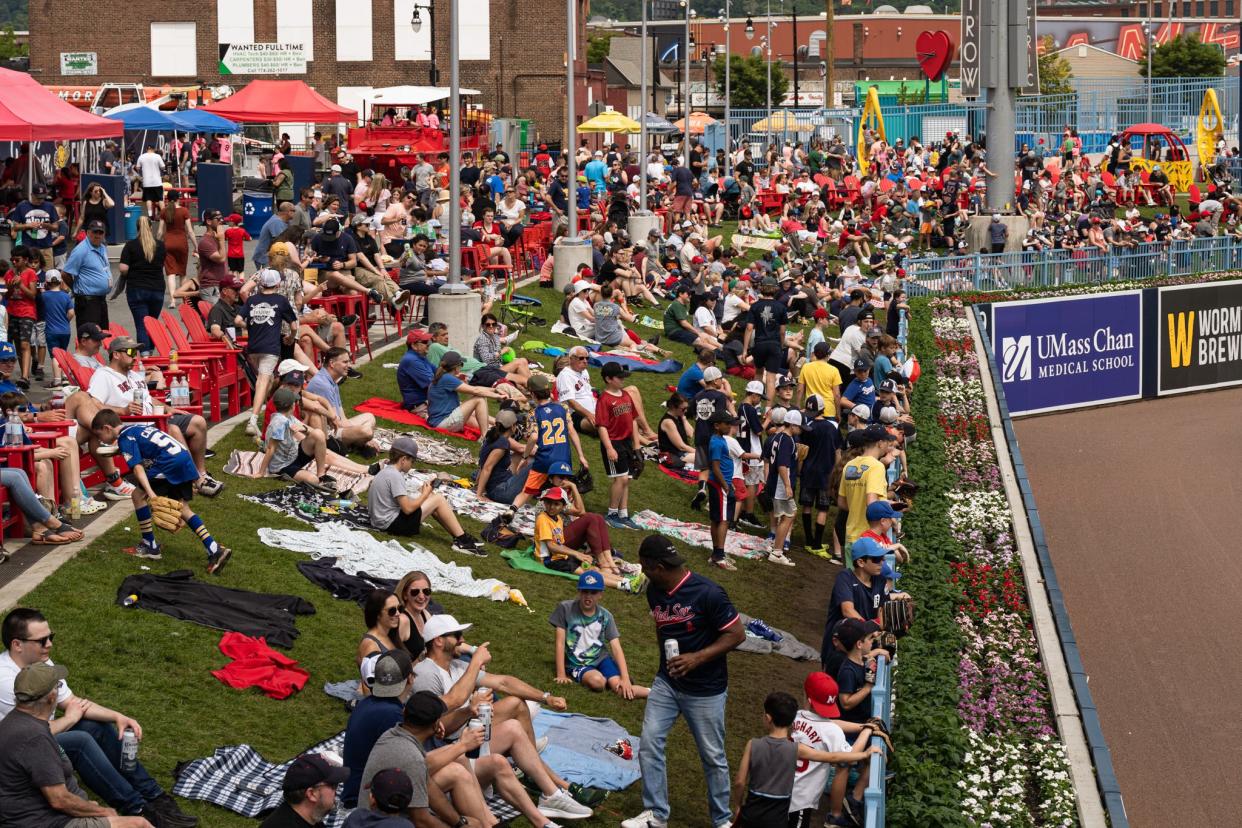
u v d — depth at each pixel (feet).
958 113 252.01
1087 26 519.19
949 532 70.79
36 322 75.51
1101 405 143.43
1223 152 249.75
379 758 32.17
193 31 256.32
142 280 76.59
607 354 100.63
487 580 56.70
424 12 255.70
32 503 49.32
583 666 50.29
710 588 40.27
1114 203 210.18
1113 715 69.21
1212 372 151.74
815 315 115.34
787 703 38.50
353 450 67.87
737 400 98.84
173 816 35.76
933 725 45.96
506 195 136.98
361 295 87.04
